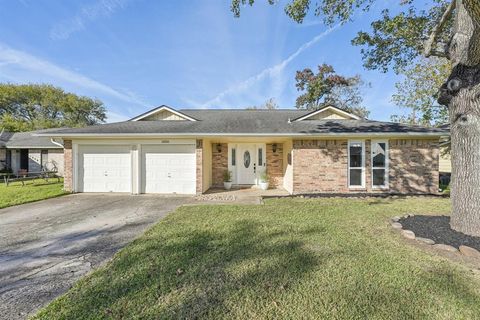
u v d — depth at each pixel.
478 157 4.53
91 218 6.59
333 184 10.34
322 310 2.54
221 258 3.75
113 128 10.78
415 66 15.36
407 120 18.66
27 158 21.12
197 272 3.32
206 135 9.88
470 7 3.49
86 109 40.56
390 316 2.45
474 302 2.66
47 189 11.69
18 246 4.57
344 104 28.84
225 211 6.96
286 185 11.97
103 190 10.80
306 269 3.39
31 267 3.71
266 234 4.87
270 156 12.99
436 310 2.54
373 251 3.99
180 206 7.82
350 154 10.41
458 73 4.63
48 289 3.08
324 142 10.34
